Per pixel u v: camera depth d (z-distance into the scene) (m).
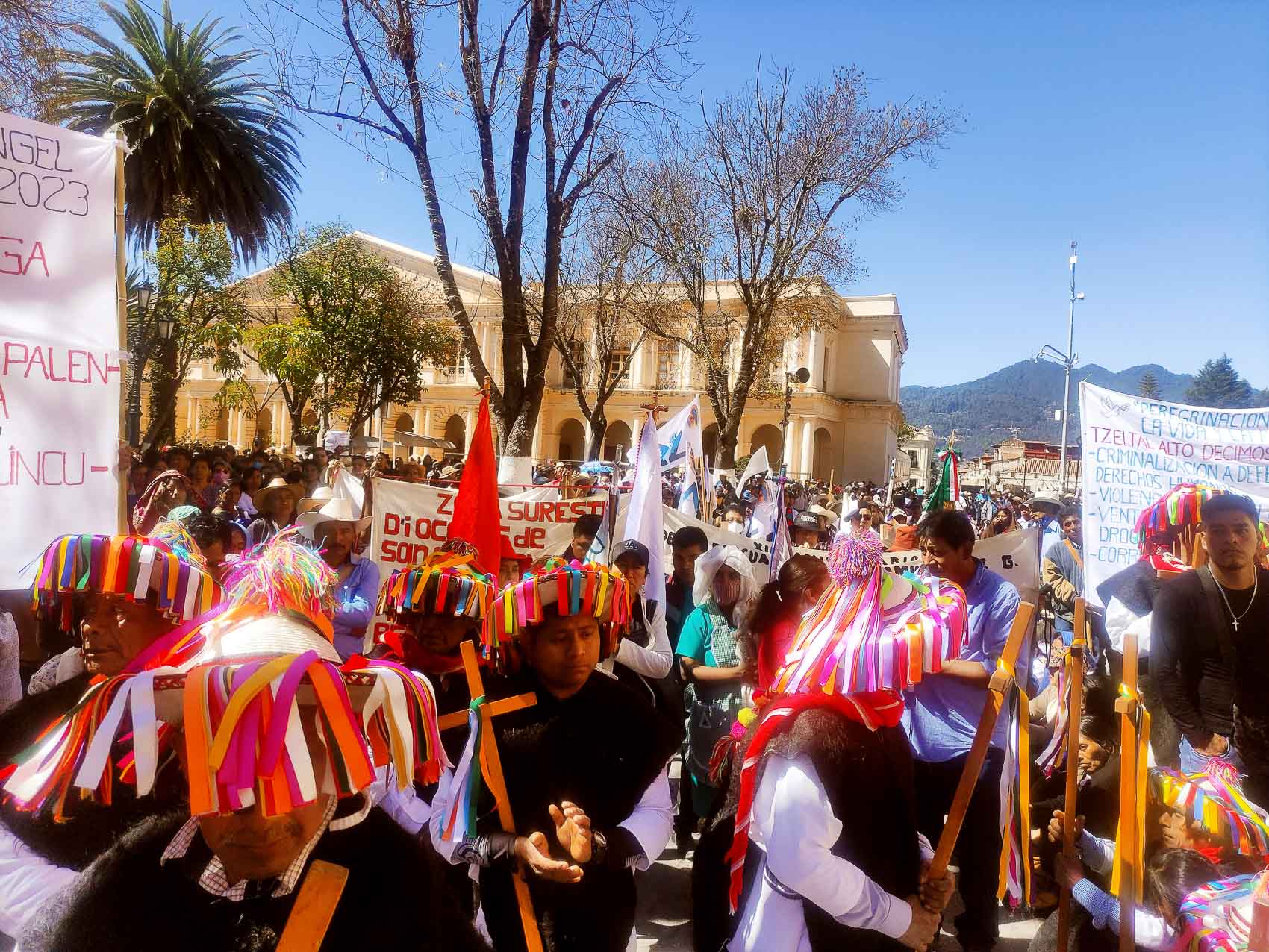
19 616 5.00
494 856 2.52
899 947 2.51
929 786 4.22
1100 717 4.12
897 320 63.41
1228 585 3.82
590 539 5.82
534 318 21.19
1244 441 5.70
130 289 21.81
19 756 1.77
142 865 1.53
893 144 21.89
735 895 2.58
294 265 28.89
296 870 1.49
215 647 1.51
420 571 3.21
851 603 2.48
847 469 62.22
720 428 24.86
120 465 4.14
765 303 24.02
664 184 24.30
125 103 22.33
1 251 3.98
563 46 9.27
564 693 2.75
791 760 2.37
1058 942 3.14
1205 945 2.50
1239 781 3.20
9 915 1.80
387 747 1.48
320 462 16.25
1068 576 7.75
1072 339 28.94
